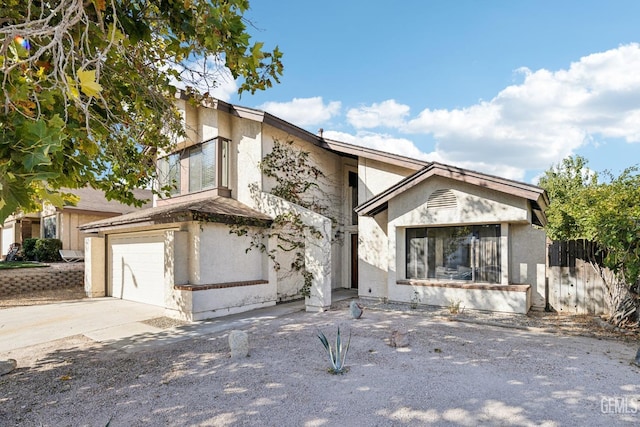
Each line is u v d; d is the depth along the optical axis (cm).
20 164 218
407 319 1029
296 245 1429
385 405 494
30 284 1719
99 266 1603
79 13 293
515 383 562
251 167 1378
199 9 411
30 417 477
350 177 1764
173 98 801
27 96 305
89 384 587
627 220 798
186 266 1143
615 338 823
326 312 1155
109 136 579
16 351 782
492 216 1075
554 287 1105
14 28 253
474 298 1111
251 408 491
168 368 655
